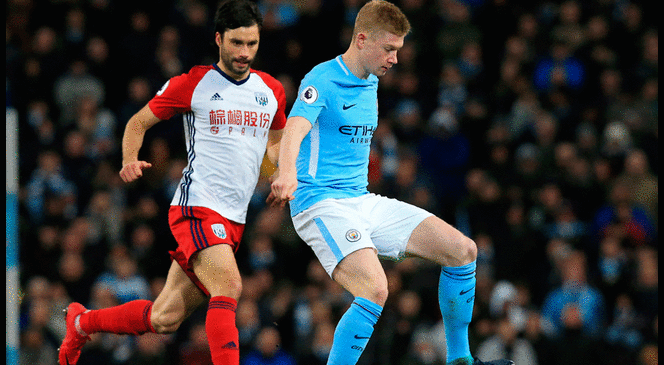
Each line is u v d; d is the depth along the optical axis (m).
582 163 43.12
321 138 17.77
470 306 17.59
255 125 17.64
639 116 46.38
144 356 32.12
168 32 45.38
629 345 35.84
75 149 40.50
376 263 16.78
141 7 47.56
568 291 37.69
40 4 46.16
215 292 16.80
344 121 17.59
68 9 46.56
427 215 17.77
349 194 18.00
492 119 46.22
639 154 42.75
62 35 46.06
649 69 49.12
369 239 17.22
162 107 17.48
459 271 17.33
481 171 42.81
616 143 44.12
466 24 49.06
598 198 42.91
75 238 36.50
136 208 39.03
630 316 36.81
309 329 34.06
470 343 33.75
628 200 40.84
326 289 35.59
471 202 40.94
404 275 35.47
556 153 43.34
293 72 46.78
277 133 18.66
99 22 46.81
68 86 43.72
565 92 47.41
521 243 39.59
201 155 17.45
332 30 47.69
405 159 40.78
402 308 34.06
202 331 32.00
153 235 38.22
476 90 47.81
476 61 48.50
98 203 38.12
